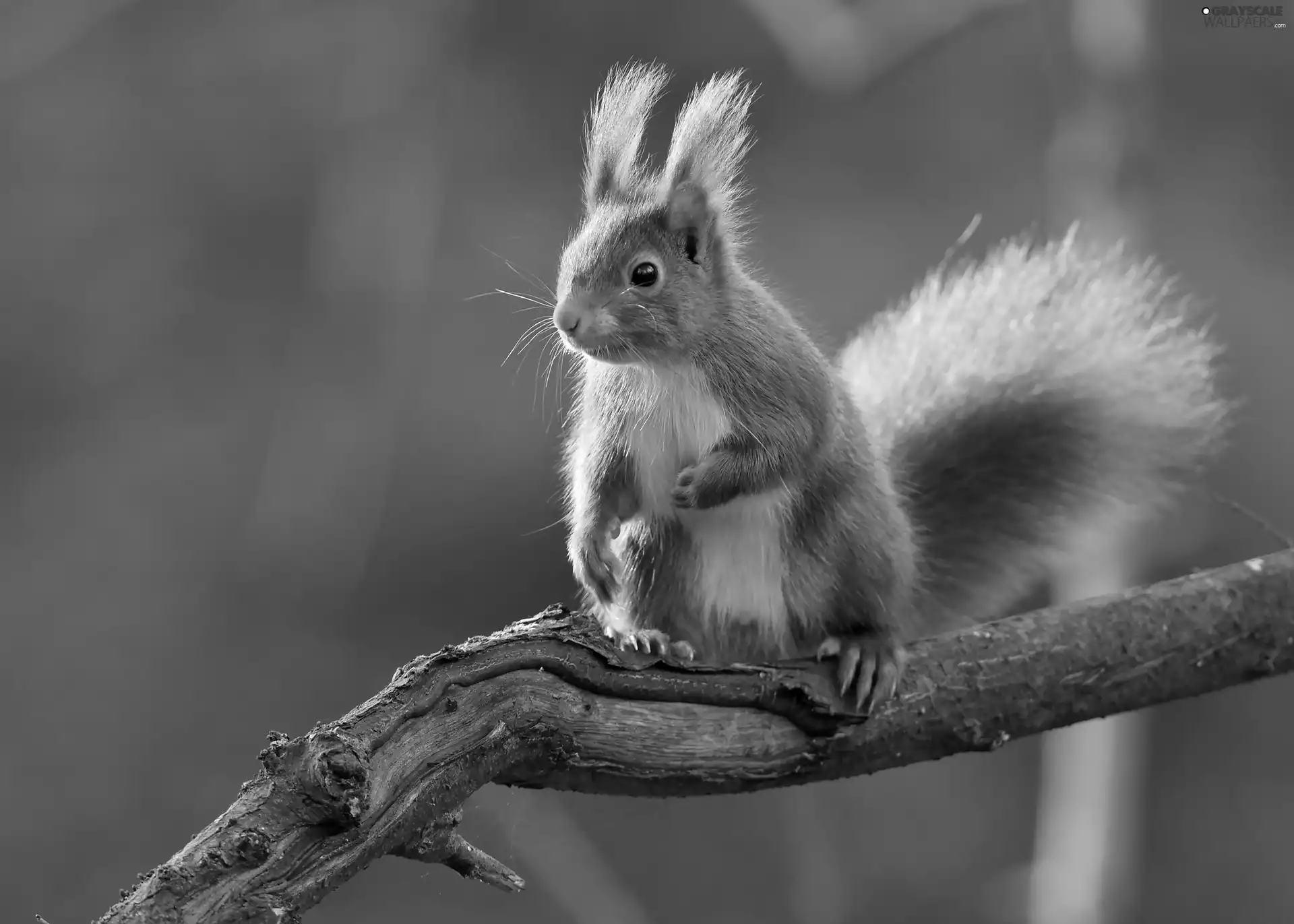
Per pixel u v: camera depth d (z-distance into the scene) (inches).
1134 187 429.1
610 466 251.9
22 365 772.6
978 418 295.4
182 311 785.6
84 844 576.4
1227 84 733.3
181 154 796.6
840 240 727.1
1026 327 299.3
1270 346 644.7
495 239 729.0
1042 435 294.7
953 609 296.0
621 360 242.8
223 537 716.0
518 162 758.5
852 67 533.6
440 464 709.9
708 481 239.8
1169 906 584.1
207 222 791.7
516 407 717.9
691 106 254.5
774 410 244.2
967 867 596.7
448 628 681.0
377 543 703.7
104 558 702.5
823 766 221.5
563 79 768.9
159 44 797.2
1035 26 719.1
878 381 301.3
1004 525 296.2
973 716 230.2
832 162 767.7
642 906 559.8
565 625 205.3
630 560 258.4
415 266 690.2
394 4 722.8
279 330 781.3
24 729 628.1
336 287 690.8
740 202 267.4
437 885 582.9
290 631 682.8
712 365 243.9
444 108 717.9
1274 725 660.1
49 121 804.6
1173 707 663.1
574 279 243.3
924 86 772.6
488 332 721.6
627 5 766.5
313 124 776.3
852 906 571.8
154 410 768.9
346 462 689.6
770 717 218.1
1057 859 438.6
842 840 609.9
